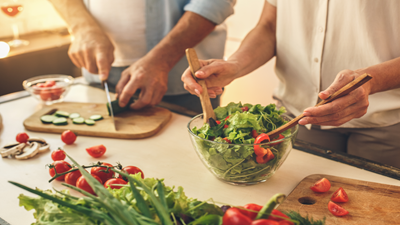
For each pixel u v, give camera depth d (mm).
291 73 1436
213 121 879
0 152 1067
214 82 1139
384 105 1227
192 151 1113
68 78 1658
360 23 1143
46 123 1299
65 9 1682
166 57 1495
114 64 1792
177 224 607
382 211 748
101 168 896
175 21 1691
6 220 770
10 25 3186
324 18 1216
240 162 800
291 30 1332
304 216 741
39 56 2883
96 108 1484
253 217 559
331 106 815
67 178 903
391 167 957
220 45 1851
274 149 798
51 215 614
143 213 576
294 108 1508
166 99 1801
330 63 1282
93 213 577
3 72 2674
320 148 1077
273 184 902
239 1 2902
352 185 852
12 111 1466
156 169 997
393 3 1080
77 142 1192
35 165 1025
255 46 1357
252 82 2973
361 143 1378
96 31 1577
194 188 891
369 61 1186
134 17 1672
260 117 874
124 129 1245
